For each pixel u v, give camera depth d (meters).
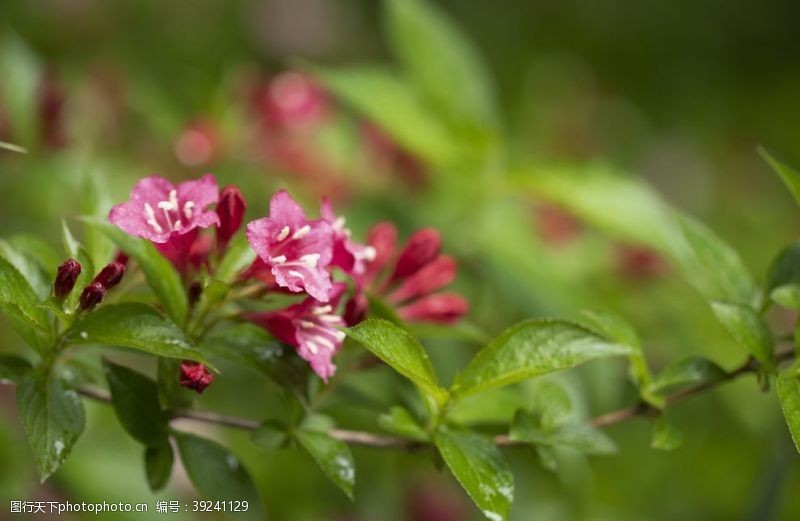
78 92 0.86
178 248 0.59
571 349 0.60
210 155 0.82
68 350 0.62
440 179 0.85
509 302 0.78
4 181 0.78
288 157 0.84
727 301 0.62
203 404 0.82
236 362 0.60
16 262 0.60
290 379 0.60
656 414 0.63
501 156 0.79
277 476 0.82
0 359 0.59
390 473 0.83
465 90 0.78
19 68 0.77
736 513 0.92
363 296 0.61
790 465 0.80
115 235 0.60
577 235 0.89
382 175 0.87
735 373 0.62
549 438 0.61
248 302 0.62
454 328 0.65
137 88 0.83
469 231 0.80
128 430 0.60
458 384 0.60
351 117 0.98
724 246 0.65
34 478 0.75
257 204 0.82
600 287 0.85
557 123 1.11
